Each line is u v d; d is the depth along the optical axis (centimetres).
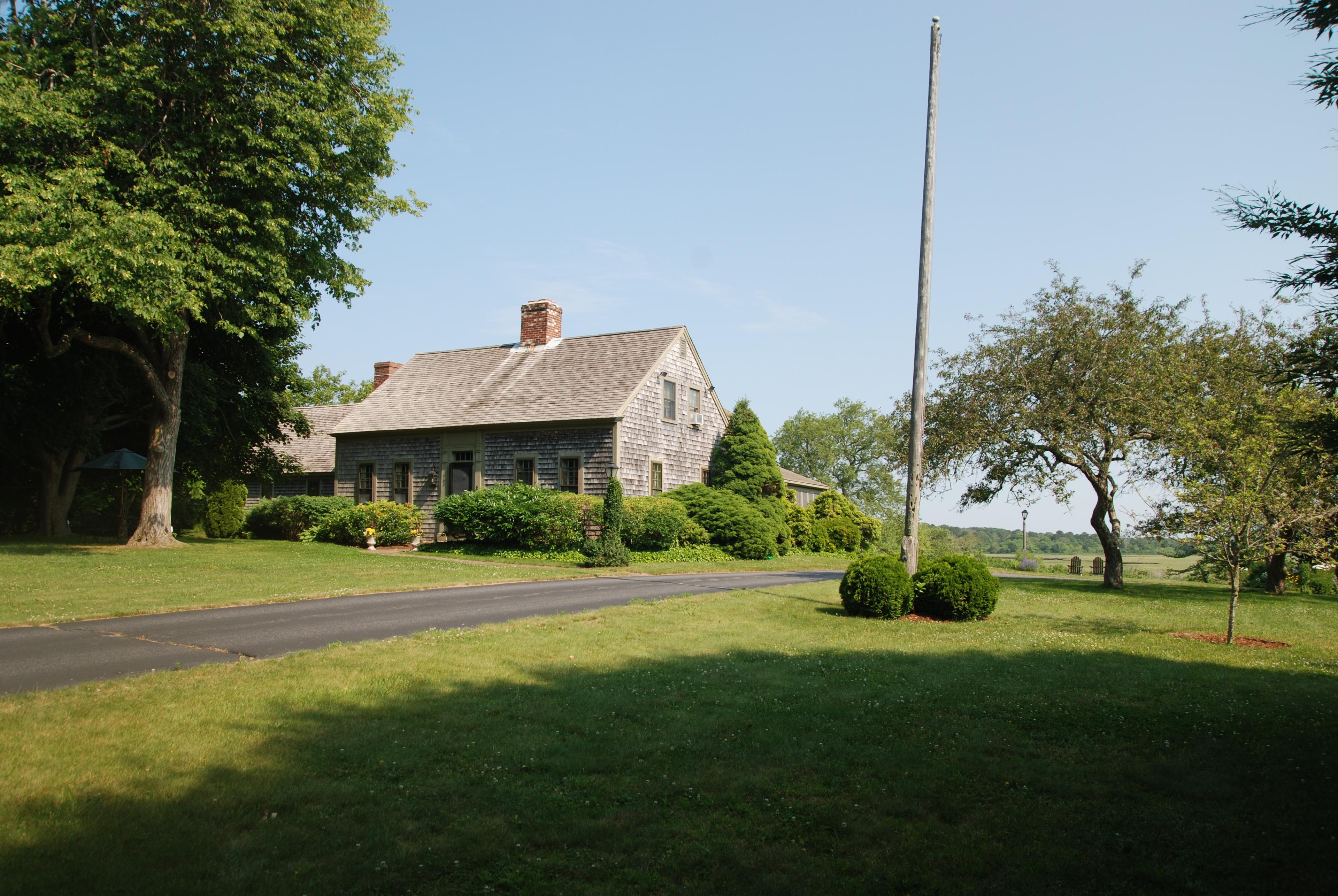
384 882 369
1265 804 486
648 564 2333
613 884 373
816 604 1433
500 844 411
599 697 699
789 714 662
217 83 1825
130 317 1923
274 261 1883
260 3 1819
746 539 2748
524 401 2888
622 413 2636
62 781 468
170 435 2186
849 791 498
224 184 1867
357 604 1288
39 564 1634
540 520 2400
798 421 7081
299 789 473
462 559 2309
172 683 698
